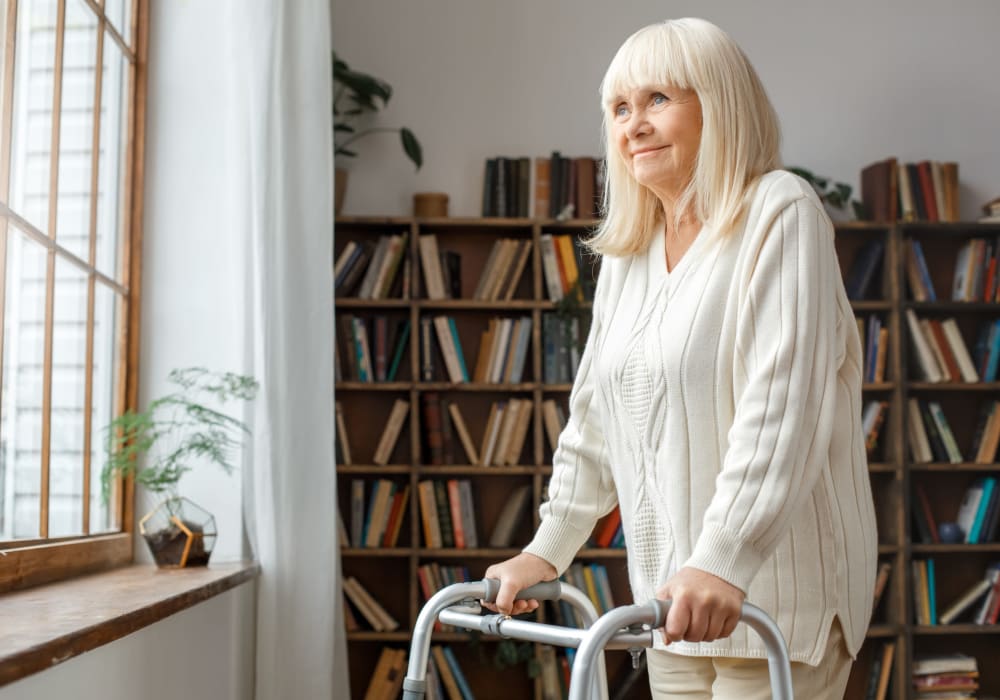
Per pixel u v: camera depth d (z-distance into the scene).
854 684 4.20
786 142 4.49
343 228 4.23
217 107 2.80
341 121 4.35
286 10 2.73
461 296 4.29
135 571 2.44
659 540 1.36
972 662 4.08
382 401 4.25
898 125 4.50
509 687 4.16
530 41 4.44
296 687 2.55
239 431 2.73
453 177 4.37
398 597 4.18
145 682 1.94
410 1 4.44
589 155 4.41
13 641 1.24
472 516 4.06
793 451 1.18
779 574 1.27
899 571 4.08
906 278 4.26
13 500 1.98
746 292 1.28
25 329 2.03
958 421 4.36
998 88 4.53
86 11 2.39
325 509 2.64
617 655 4.12
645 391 1.35
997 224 4.18
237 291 2.67
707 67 1.32
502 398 4.28
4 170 1.91
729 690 1.30
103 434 2.54
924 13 4.55
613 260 1.50
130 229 2.74
